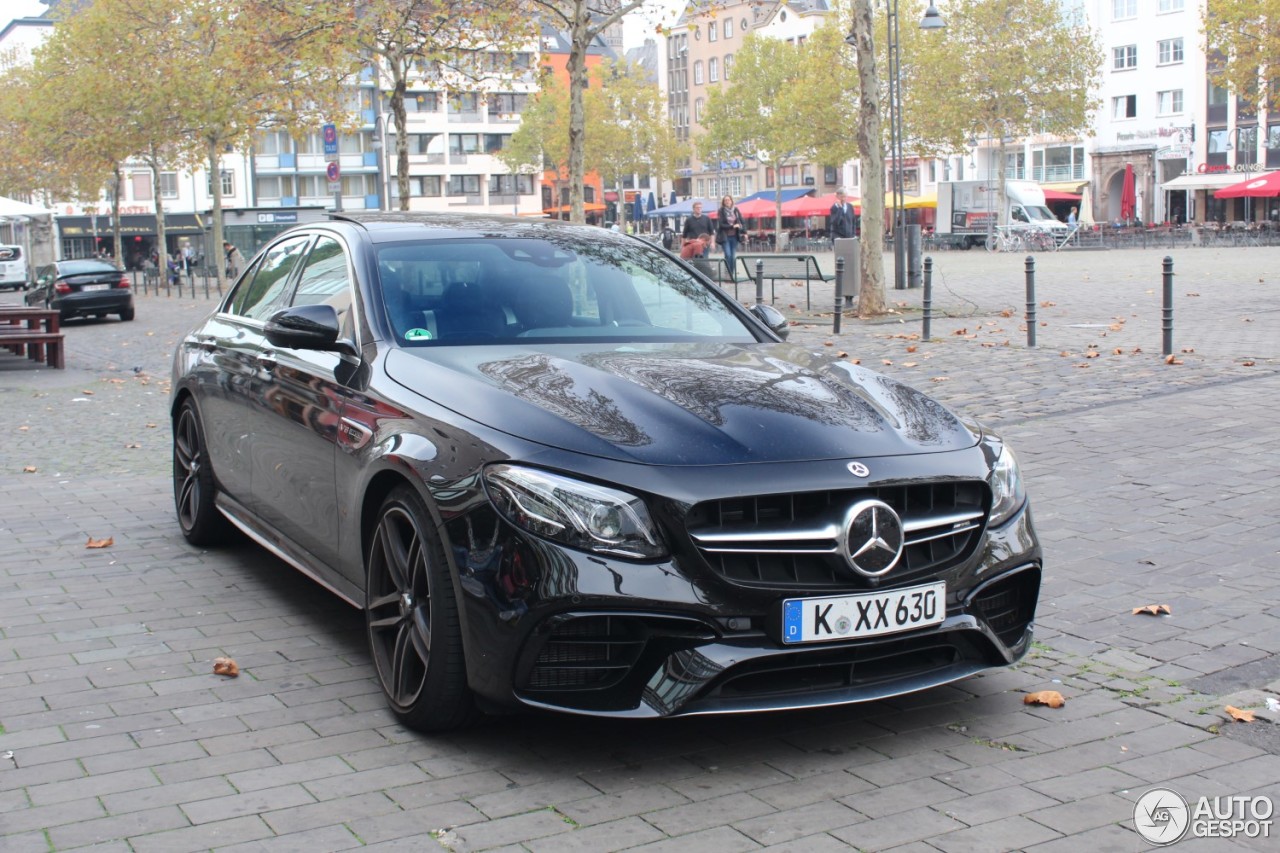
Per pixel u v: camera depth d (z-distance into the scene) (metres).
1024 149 74.69
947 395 10.68
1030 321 13.92
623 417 3.69
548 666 3.44
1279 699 4.07
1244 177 61.62
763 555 3.48
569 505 3.40
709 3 22.34
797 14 96.25
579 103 21.19
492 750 3.72
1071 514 6.59
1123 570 5.62
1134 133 68.25
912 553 3.66
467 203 101.31
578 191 21.34
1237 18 40.41
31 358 19.31
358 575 4.26
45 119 46.59
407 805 3.34
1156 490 7.00
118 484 8.15
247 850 3.09
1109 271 30.20
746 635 3.42
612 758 3.66
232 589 5.57
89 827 3.22
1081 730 3.86
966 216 56.94
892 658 3.74
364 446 4.11
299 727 3.93
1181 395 10.09
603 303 4.85
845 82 59.34
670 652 3.38
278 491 5.00
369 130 95.19
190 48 41.31
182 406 6.42
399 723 3.95
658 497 3.39
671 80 112.56
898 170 27.67
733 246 25.89
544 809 3.31
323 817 3.27
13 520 7.04
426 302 4.62
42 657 4.65
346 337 4.62
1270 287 22.27
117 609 5.28
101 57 41.47
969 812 3.29
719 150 77.94
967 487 3.79
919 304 20.83
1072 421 9.17
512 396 3.80
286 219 54.09
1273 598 5.14
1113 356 12.84
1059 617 5.03
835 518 3.51
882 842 3.12
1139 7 67.06
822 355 4.66
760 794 3.40
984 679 4.35
